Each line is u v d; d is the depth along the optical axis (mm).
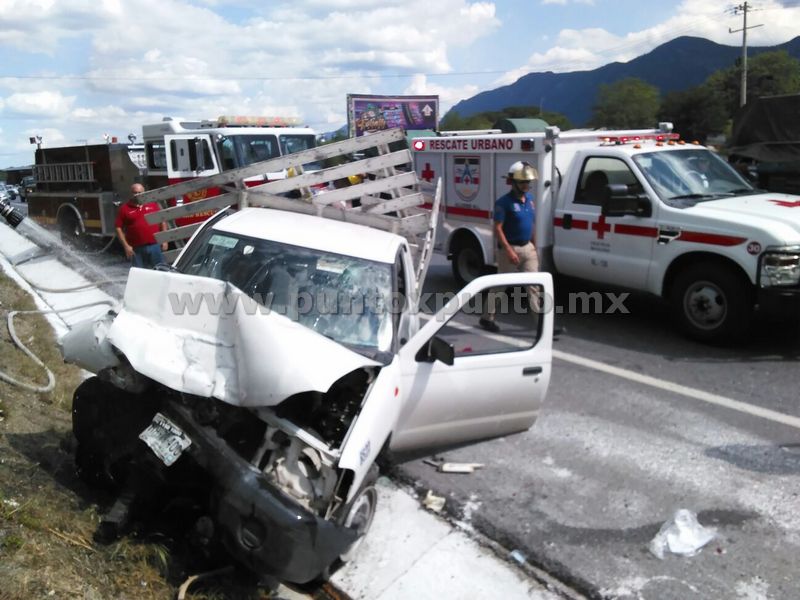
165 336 3463
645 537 4047
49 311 8016
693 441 5211
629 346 7480
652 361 6977
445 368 4332
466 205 9680
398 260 4746
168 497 3666
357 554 3867
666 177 7688
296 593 3521
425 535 4074
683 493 4492
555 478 4711
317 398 3564
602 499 4441
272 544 3020
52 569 2879
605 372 6711
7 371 5570
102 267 11539
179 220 9102
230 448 3285
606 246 7980
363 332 4137
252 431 3463
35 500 3418
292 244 4566
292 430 3348
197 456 3262
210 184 6027
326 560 3166
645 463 4891
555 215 8531
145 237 8633
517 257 7469
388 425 3770
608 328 8180
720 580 3668
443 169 9984
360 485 3453
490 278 4465
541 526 4145
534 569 3795
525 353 4691
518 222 7473
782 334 7695
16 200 33750
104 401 3736
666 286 7582
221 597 3273
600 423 5562
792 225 6594
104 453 3648
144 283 3670
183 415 3387
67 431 4754
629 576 3703
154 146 12547
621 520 4215
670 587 3615
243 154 11766
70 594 2779
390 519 4227
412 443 4496
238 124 12383
